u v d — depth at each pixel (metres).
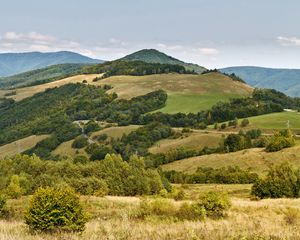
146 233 16.64
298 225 22.39
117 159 84.75
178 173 115.38
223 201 29.44
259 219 25.53
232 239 14.83
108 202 39.97
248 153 130.50
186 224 20.39
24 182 75.00
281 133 139.62
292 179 62.88
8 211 32.16
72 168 83.88
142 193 79.44
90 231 18.75
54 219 18.83
